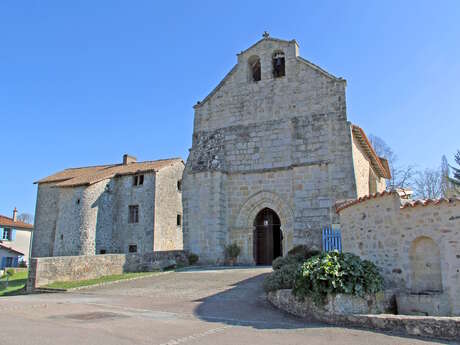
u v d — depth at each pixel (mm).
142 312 10219
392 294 10344
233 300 11859
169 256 21578
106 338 7176
